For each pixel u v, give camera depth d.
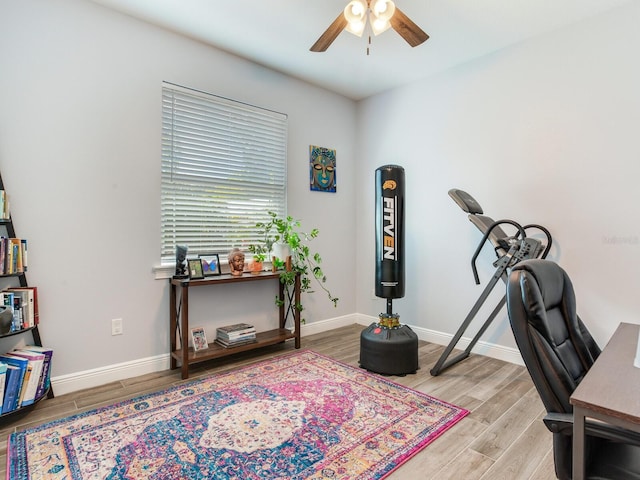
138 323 2.69
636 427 0.79
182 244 2.94
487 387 2.51
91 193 2.47
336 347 3.38
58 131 2.34
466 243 3.30
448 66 3.34
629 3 2.40
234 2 2.43
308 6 2.46
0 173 2.13
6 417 2.06
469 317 2.71
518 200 2.94
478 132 3.18
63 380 2.37
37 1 2.26
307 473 1.60
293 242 3.24
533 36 2.82
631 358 1.16
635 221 2.41
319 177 3.87
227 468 1.64
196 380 2.60
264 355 3.15
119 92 2.58
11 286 2.21
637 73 2.39
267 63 3.32
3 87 2.16
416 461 1.70
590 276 2.59
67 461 1.67
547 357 1.06
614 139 2.48
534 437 1.89
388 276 2.91
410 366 2.73
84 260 2.45
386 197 2.91
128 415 2.09
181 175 2.92
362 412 2.14
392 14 1.83
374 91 3.97
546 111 2.78
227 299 3.20
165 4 2.46
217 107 3.11
